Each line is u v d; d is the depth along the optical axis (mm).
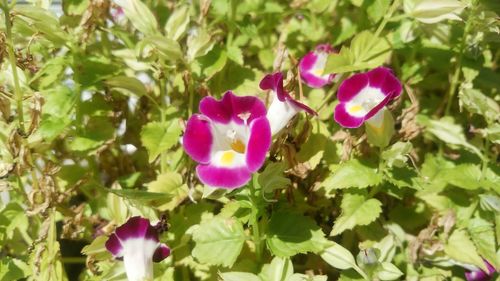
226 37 215
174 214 178
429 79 208
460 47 187
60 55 186
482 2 179
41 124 162
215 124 140
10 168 158
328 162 176
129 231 149
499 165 179
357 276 160
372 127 156
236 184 133
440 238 172
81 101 185
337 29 205
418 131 174
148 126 173
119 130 200
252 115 139
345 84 158
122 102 190
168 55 163
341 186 160
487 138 170
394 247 165
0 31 157
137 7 163
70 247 197
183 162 182
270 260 170
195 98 188
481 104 170
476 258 166
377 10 186
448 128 185
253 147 134
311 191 176
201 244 157
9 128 158
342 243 182
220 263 153
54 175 166
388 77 154
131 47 181
